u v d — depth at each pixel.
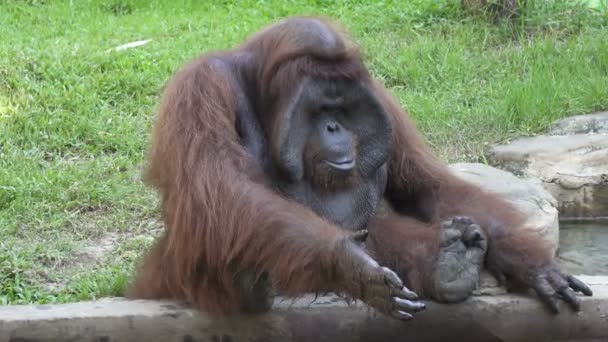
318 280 7.46
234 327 8.48
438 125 15.73
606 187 14.07
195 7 23.91
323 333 8.54
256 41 8.67
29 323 8.35
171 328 8.46
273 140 8.21
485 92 16.98
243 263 7.76
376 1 22.38
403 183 9.34
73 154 14.75
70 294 10.74
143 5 24.14
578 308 8.52
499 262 8.64
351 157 8.28
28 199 12.97
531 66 17.69
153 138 8.54
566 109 16.19
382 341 8.59
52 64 17.27
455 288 8.20
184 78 8.36
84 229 12.53
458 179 9.41
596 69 17.67
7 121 15.17
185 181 7.92
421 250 8.45
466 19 20.06
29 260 11.50
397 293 6.95
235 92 8.45
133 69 17.69
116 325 8.43
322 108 8.24
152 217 12.94
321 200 8.45
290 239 7.48
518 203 11.19
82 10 23.30
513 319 8.56
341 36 8.33
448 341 8.62
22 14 22.58
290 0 23.36
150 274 9.15
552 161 14.22
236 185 7.76
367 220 8.77
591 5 21.02
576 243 12.58
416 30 19.95
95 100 16.17
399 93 17.05
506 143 15.12
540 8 20.20
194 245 7.92
